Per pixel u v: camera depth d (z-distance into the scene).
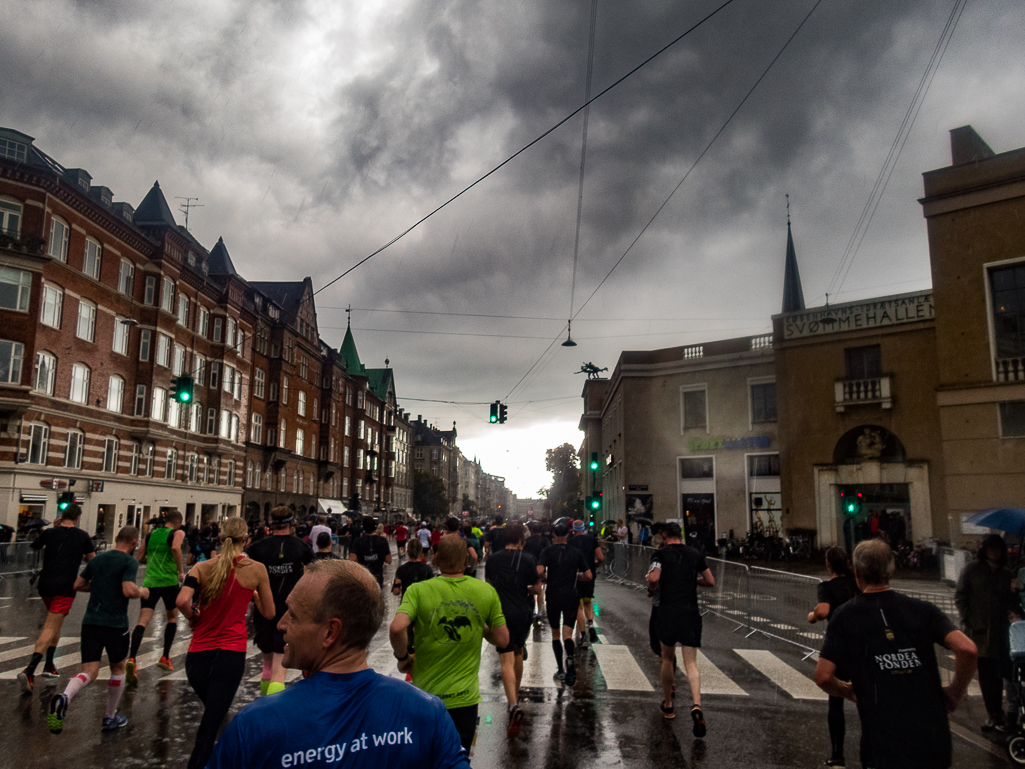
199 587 5.02
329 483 63.19
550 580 8.40
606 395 48.22
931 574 21.88
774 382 30.28
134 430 33.44
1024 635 6.08
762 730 6.49
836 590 6.02
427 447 140.25
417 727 1.88
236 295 44.03
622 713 7.01
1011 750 5.76
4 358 26.31
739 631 12.42
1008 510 7.95
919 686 3.30
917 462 24.05
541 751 5.82
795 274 42.44
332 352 64.19
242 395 45.59
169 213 37.53
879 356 25.39
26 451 26.80
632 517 32.47
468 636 4.49
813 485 26.14
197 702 7.13
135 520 33.34
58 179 28.02
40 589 7.81
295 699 1.85
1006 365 19.50
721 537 30.67
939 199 20.98
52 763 5.34
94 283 30.80
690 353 32.94
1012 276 19.70
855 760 5.67
